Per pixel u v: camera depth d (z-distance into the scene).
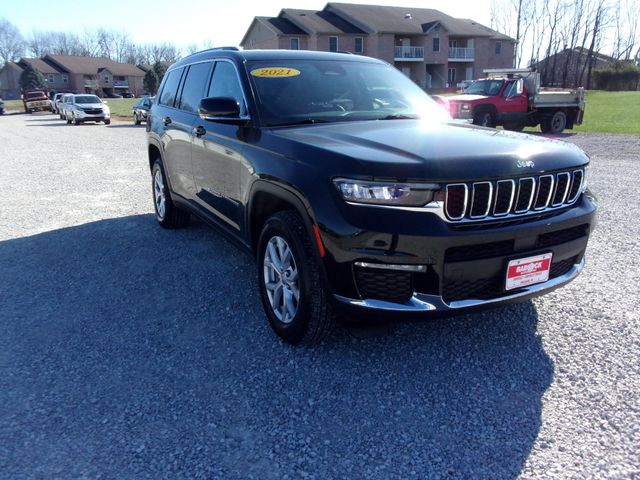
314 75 4.18
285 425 2.60
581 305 3.81
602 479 2.20
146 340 3.47
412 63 52.81
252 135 3.63
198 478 2.26
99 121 29.05
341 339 3.42
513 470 2.27
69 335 3.55
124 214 6.94
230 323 3.68
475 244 2.72
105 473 2.29
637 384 2.85
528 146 3.05
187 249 5.33
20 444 2.48
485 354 3.21
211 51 4.88
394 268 2.69
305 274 3.02
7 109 56.66
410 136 3.22
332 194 2.78
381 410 2.70
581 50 64.38
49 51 112.81
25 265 4.95
